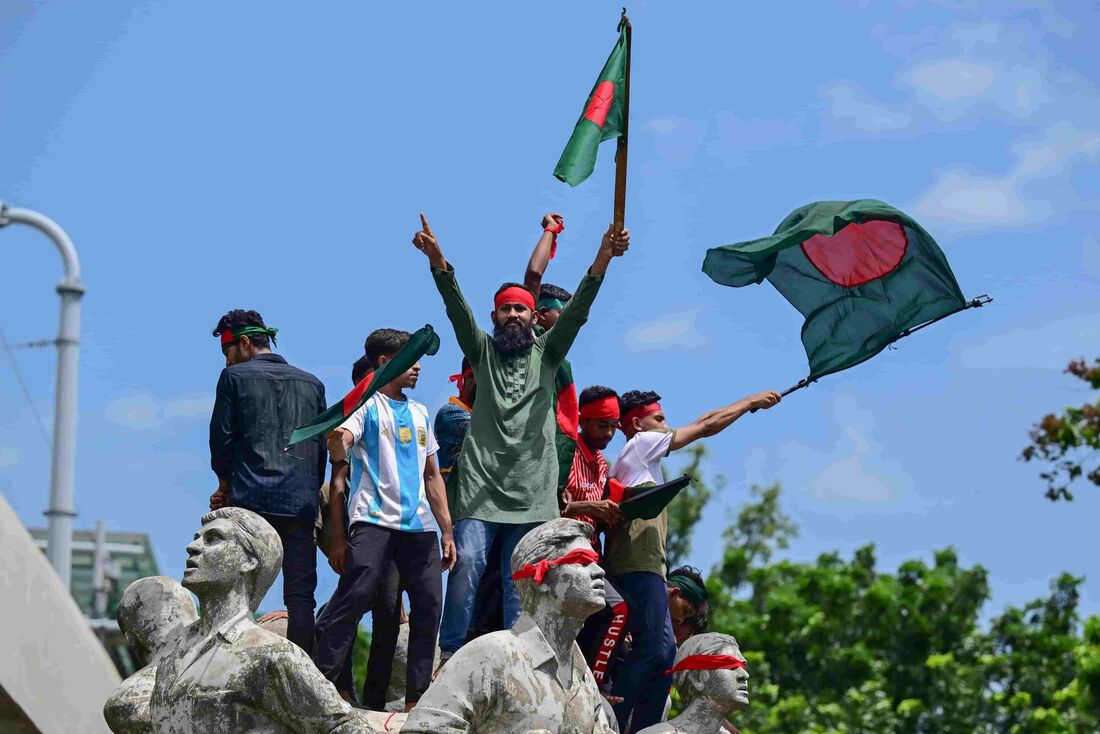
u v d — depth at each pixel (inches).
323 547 464.1
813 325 506.3
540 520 430.3
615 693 441.7
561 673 342.0
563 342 446.6
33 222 667.4
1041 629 1358.3
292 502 418.9
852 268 505.7
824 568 1382.9
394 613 434.3
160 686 330.0
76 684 483.8
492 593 440.5
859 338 502.3
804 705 1190.3
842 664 1261.1
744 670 409.7
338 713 323.6
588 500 455.5
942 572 1360.7
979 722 1277.1
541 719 333.1
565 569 343.0
